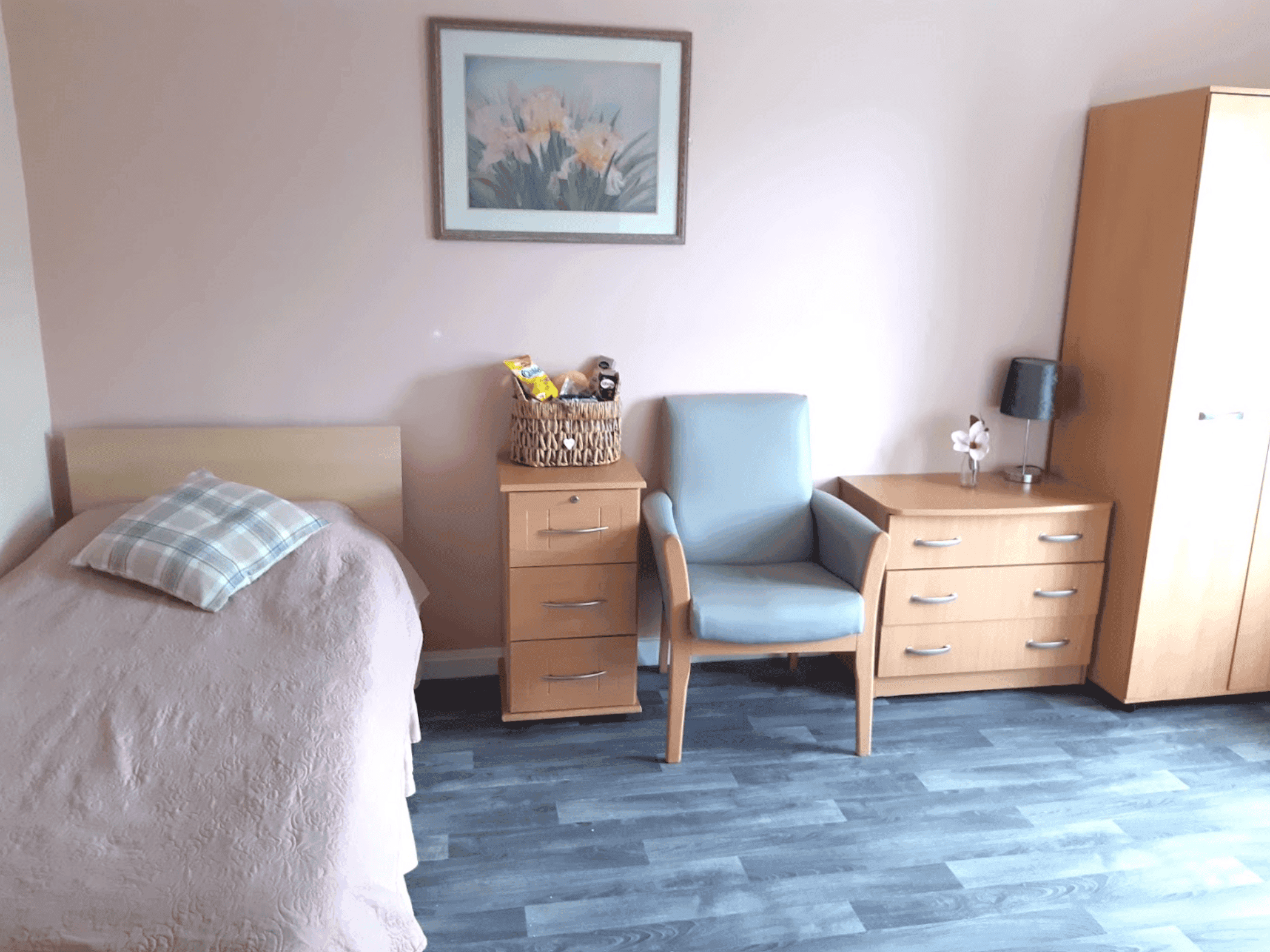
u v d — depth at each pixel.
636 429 3.07
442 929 1.99
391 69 2.69
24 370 2.61
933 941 1.98
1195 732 2.84
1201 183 2.57
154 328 2.76
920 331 3.15
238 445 2.79
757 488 2.96
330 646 2.01
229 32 2.60
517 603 2.69
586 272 2.93
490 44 2.71
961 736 2.80
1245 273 2.65
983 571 2.89
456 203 2.80
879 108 2.95
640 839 2.29
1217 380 2.72
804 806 2.44
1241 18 3.07
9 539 2.51
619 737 2.77
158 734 1.67
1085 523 2.91
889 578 2.85
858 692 2.65
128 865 1.36
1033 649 3.01
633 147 2.85
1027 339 3.22
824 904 2.08
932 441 3.26
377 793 1.64
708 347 3.05
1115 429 2.94
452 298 2.88
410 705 2.39
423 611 3.09
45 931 1.26
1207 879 2.18
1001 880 2.17
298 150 2.70
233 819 1.46
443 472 2.99
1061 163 3.09
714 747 2.72
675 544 2.49
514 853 2.23
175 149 2.65
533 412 2.71
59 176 2.62
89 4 2.53
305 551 2.43
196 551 2.24
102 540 2.31
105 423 2.80
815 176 2.97
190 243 2.71
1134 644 2.88
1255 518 2.85
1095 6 2.98
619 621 2.76
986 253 3.12
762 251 3.00
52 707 1.75
